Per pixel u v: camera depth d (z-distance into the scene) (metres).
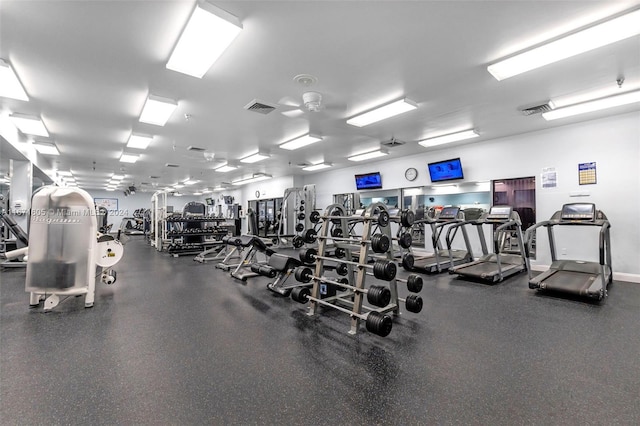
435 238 5.80
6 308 3.65
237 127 5.40
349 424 1.66
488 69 3.21
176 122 5.10
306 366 2.29
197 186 15.72
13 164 6.50
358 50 2.92
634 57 3.07
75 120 4.88
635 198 4.80
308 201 8.96
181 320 3.27
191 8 2.29
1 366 2.28
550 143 5.65
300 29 2.58
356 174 9.54
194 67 3.00
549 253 5.70
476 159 6.73
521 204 6.64
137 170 10.25
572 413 1.74
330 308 3.68
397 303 3.44
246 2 2.24
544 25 2.53
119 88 3.70
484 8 2.32
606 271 4.45
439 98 4.12
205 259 7.39
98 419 1.70
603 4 2.27
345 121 5.08
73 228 3.62
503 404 1.82
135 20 2.42
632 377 2.11
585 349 2.54
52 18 2.38
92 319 3.29
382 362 2.34
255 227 6.78
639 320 3.21
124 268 6.41
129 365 2.30
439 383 2.05
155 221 10.39
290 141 6.41
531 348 2.56
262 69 3.28
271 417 1.72
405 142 6.59
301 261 4.02
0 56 2.94
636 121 4.78
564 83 3.68
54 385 2.03
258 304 3.86
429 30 2.60
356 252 4.48
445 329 3.00
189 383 2.06
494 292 4.40
